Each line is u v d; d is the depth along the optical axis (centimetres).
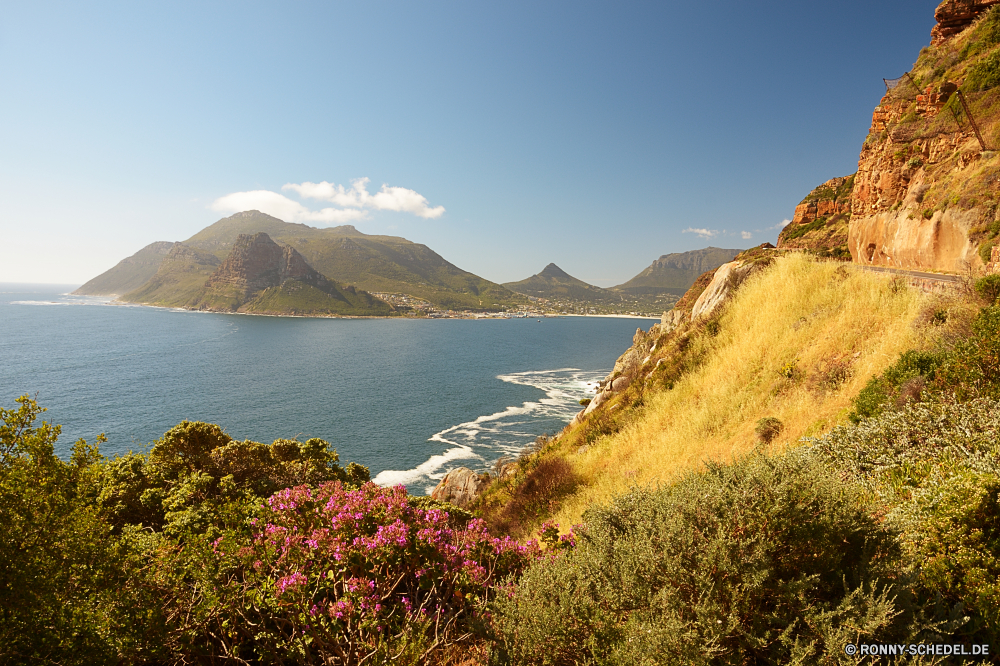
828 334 1295
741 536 309
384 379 9825
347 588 357
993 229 1850
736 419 1220
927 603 283
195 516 442
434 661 346
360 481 1510
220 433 1312
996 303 860
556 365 12088
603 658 282
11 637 271
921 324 1021
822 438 765
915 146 3080
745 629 279
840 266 1631
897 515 393
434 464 4694
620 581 318
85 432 5628
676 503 340
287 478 1245
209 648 328
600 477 1395
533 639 303
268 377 9912
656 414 1592
